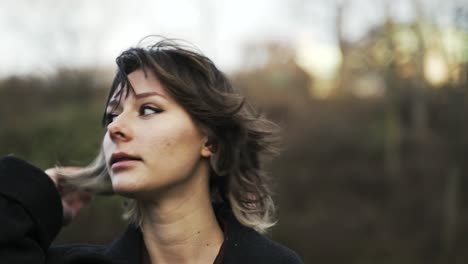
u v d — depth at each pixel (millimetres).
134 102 1623
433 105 14711
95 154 2559
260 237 1733
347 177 14047
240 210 1799
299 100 16656
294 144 14875
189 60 1685
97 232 8961
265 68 17625
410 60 14867
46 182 1704
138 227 1695
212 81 1710
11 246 1592
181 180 1619
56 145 9023
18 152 9664
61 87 13953
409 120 15133
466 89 13734
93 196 1994
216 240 1702
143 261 1649
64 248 1743
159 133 1587
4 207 1621
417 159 14000
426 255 12438
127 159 1574
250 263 1655
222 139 1724
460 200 13242
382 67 15352
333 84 17312
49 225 1685
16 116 11922
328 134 15047
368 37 15984
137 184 1559
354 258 12328
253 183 1832
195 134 1659
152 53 1664
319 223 12758
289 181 13875
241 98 1752
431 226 12820
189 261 1651
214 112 1676
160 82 1631
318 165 14414
